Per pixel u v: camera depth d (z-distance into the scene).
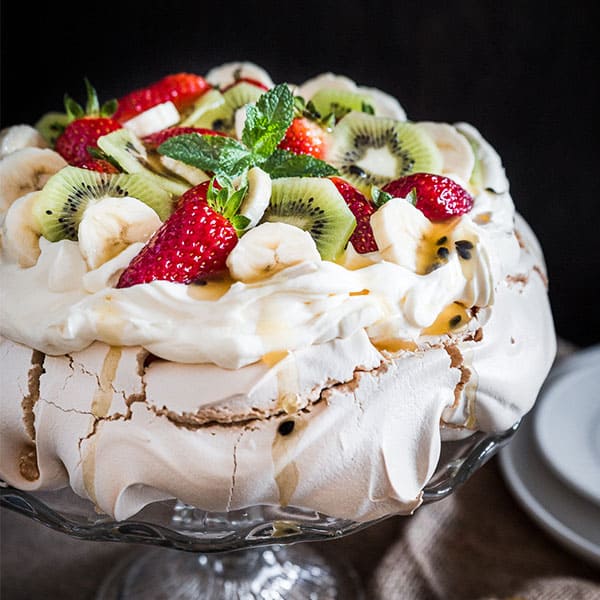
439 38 1.15
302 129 0.72
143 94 0.78
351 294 0.63
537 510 0.79
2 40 1.18
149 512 0.65
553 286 1.17
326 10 1.15
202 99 0.78
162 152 0.68
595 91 1.14
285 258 0.63
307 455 0.63
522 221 0.77
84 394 0.63
